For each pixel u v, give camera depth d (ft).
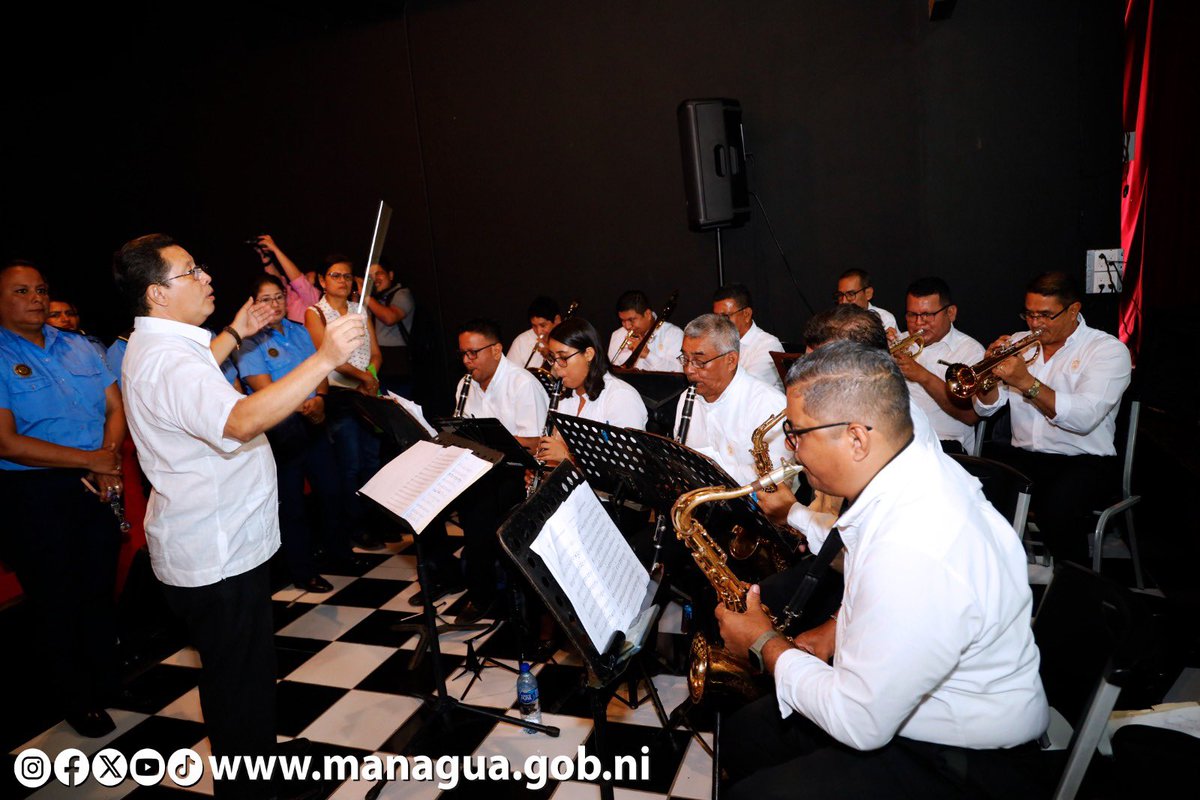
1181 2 12.07
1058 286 9.55
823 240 16.16
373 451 13.93
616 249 17.88
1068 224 14.60
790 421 4.75
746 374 9.00
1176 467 10.50
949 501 4.43
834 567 7.09
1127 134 13.70
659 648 9.37
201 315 6.79
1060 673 5.09
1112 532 12.12
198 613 6.84
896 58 15.03
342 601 12.03
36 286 8.95
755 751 5.86
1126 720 5.49
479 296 19.29
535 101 17.84
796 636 6.42
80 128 22.03
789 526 7.61
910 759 4.79
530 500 5.39
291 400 5.90
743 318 13.71
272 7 18.84
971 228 15.17
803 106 15.79
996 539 4.72
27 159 22.77
